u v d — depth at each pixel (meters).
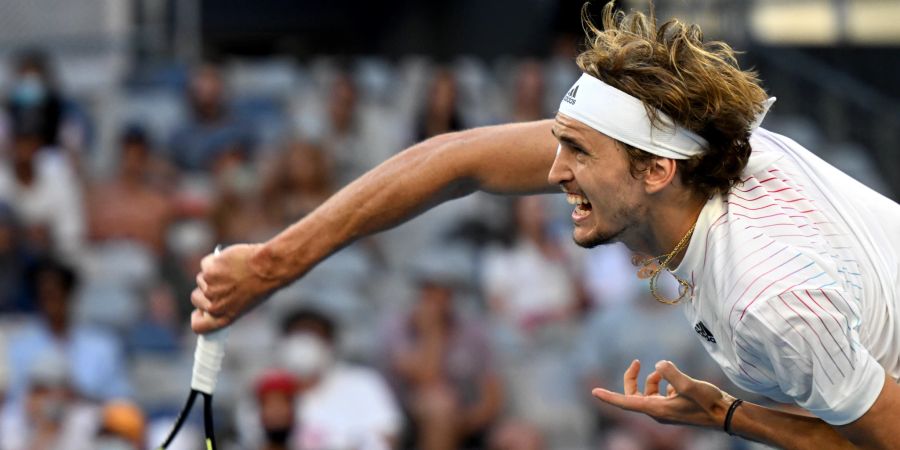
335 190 28.58
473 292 26.42
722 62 7.95
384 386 22.89
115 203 27.34
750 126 7.97
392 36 42.69
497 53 42.19
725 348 8.23
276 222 26.75
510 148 8.98
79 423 21.55
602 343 24.81
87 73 32.38
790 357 7.60
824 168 8.48
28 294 24.25
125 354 24.20
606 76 7.88
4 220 24.70
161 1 33.94
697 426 8.93
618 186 7.96
